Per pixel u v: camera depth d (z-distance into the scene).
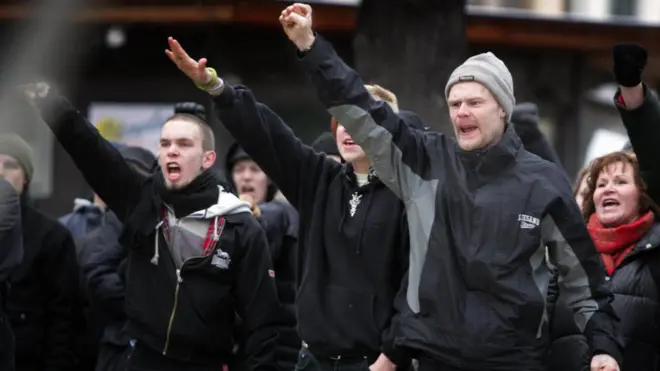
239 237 16.86
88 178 16.92
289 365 19.98
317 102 39.53
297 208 16.11
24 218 20.05
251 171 22.17
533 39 41.28
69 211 36.41
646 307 16.56
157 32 38.22
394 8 26.50
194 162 16.75
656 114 15.35
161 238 16.77
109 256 21.14
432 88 26.56
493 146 13.94
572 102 43.25
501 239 13.62
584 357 15.41
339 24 37.72
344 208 15.64
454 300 13.59
